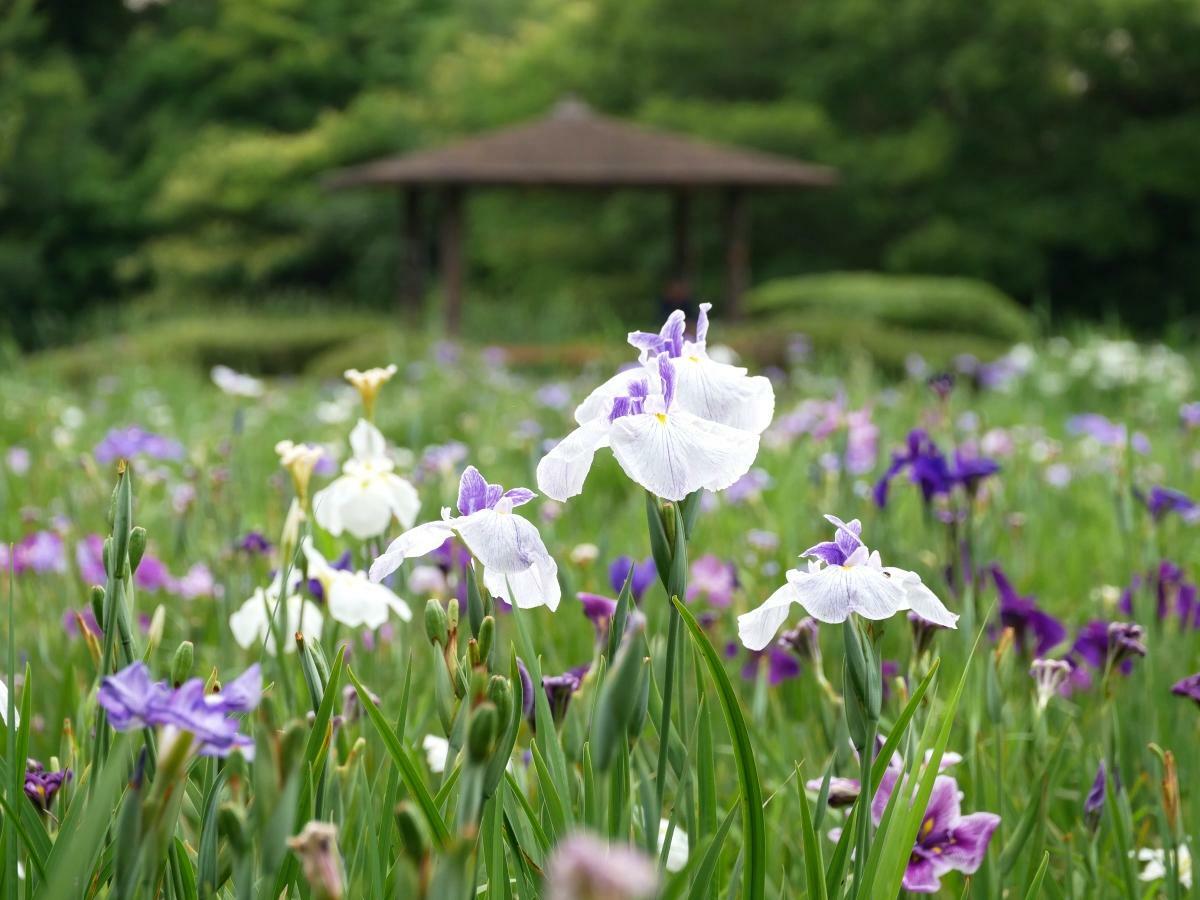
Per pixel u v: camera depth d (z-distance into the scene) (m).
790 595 1.38
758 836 1.30
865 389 8.52
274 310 23.56
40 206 33.56
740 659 3.26
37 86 32.91
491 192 33.91
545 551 1.41
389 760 1.75
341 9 37.44
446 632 1.37
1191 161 28.91
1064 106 30.48
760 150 30.83
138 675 1.05
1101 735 2.20
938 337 16.28
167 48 36.34
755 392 1.46
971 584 2.69
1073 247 30.92
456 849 0.94
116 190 34.50
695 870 1.39
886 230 31.52
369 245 33.28
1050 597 3.98
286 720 1.86
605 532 3.50
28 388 10.48
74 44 37.28
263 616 2.17
